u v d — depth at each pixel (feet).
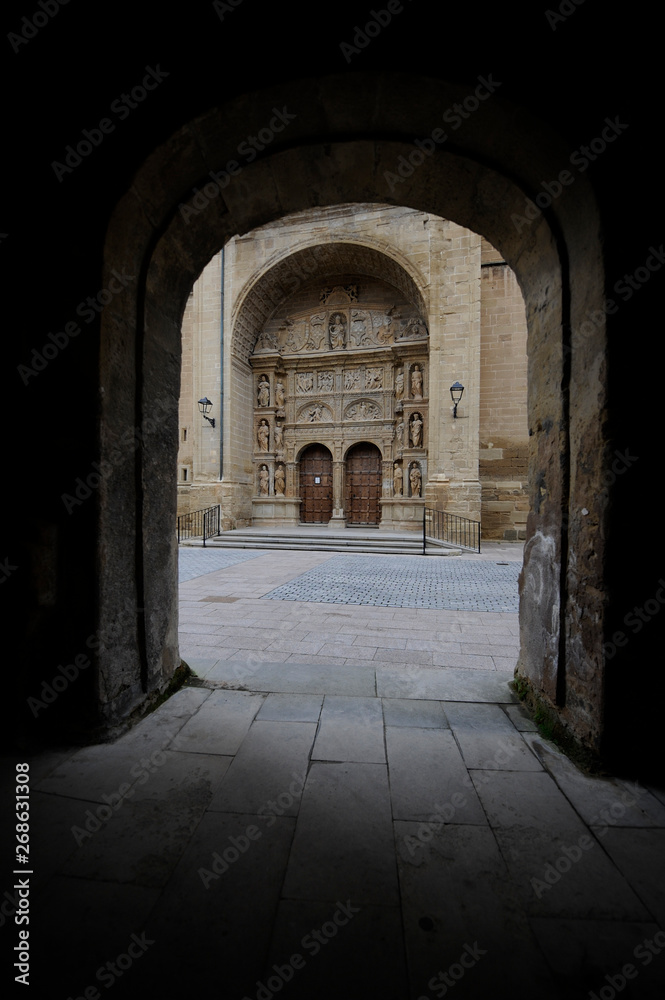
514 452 50.03
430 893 5.14
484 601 20.97
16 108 7.93
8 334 8.27
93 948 4.44
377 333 55.11
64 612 8.32
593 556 7.57
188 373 56.49
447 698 10.34
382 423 55.01
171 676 10.83
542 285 9.61
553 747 8.27
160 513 10.30
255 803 6.68
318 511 58.65
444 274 45.57
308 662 12.84
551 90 7.06
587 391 7.75
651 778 7.27
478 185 9.30
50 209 8.16
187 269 10.90
